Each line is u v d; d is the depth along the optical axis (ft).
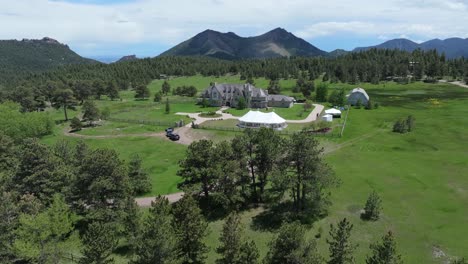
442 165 227.81
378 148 270.87
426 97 535.60
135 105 536.01
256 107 468.75
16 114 354.74
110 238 117.70
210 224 168.86
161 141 320.50
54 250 131.13
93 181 155.43
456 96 535.60
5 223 132.57
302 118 391.04
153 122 391.45
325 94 515.91
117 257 142.61
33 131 348.18
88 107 401.08
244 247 110.42
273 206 182.91
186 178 189.67
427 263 129.90
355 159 245.86
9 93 531.91
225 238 114.01
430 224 156.46
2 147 227.61
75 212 160.45
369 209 164.66
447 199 178.81
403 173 215.72
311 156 164.25
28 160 167.22
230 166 172.76
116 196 162.20
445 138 295.89
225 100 494.59
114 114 459.32
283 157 174.50
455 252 135.54
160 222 114.11
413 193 187.32
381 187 196.34
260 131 185.37
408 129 322.96
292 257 101.14
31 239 126.52
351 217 166.30
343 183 202.90
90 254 110.42
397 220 161.58
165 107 492.13
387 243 101.81
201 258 131.23
